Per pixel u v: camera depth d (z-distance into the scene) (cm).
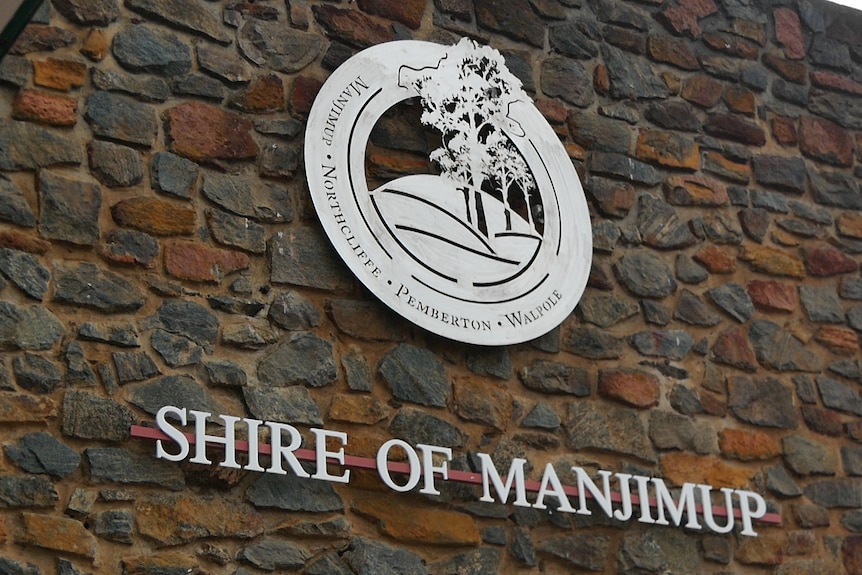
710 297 725
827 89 816
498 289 659
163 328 588
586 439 660
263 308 612
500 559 616
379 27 698
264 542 572
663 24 782
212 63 645
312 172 638
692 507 664
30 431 547
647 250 720
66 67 612
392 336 634
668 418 685
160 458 562
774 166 777
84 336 570
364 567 585
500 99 705
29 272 571
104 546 543
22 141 591
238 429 582
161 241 602
